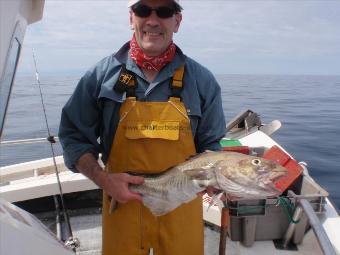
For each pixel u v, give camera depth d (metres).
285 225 3.08
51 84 46.25
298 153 9.26
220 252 2.59
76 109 2.42
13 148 10.97
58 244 1.64
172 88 2.31
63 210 3.63
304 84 56.62
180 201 2.26
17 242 1.21
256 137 4.88
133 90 2.29
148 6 2.19
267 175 2.16
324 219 3.00
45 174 4.20
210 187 2.21
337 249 2.68
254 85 52.34
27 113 18.33
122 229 2.44
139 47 2.28
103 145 2.51
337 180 7.22
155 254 2.46
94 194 4.05
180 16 2.39
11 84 1.63
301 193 3.22
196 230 2.52
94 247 3.55
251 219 2.97
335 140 10.80
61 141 2.49
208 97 2.43
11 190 3.73
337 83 61.12
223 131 2.56
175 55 2.36
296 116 16.64
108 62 2.38
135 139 2.29
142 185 2.28
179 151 2.33
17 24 1.49
